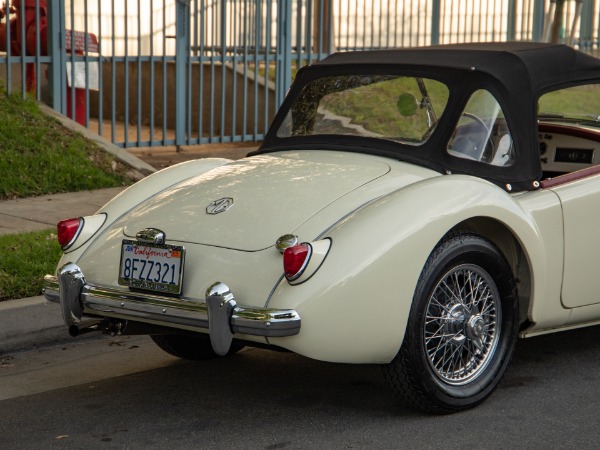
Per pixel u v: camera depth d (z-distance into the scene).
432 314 5.43
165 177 6.47
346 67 6.59
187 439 5.22
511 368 6.40
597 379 6.17
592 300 6.18
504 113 6.00
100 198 10.81
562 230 5.92
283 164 6.17
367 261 5.05
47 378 6.30
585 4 18.69
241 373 6.37
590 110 6.74
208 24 15.60
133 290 5.52
